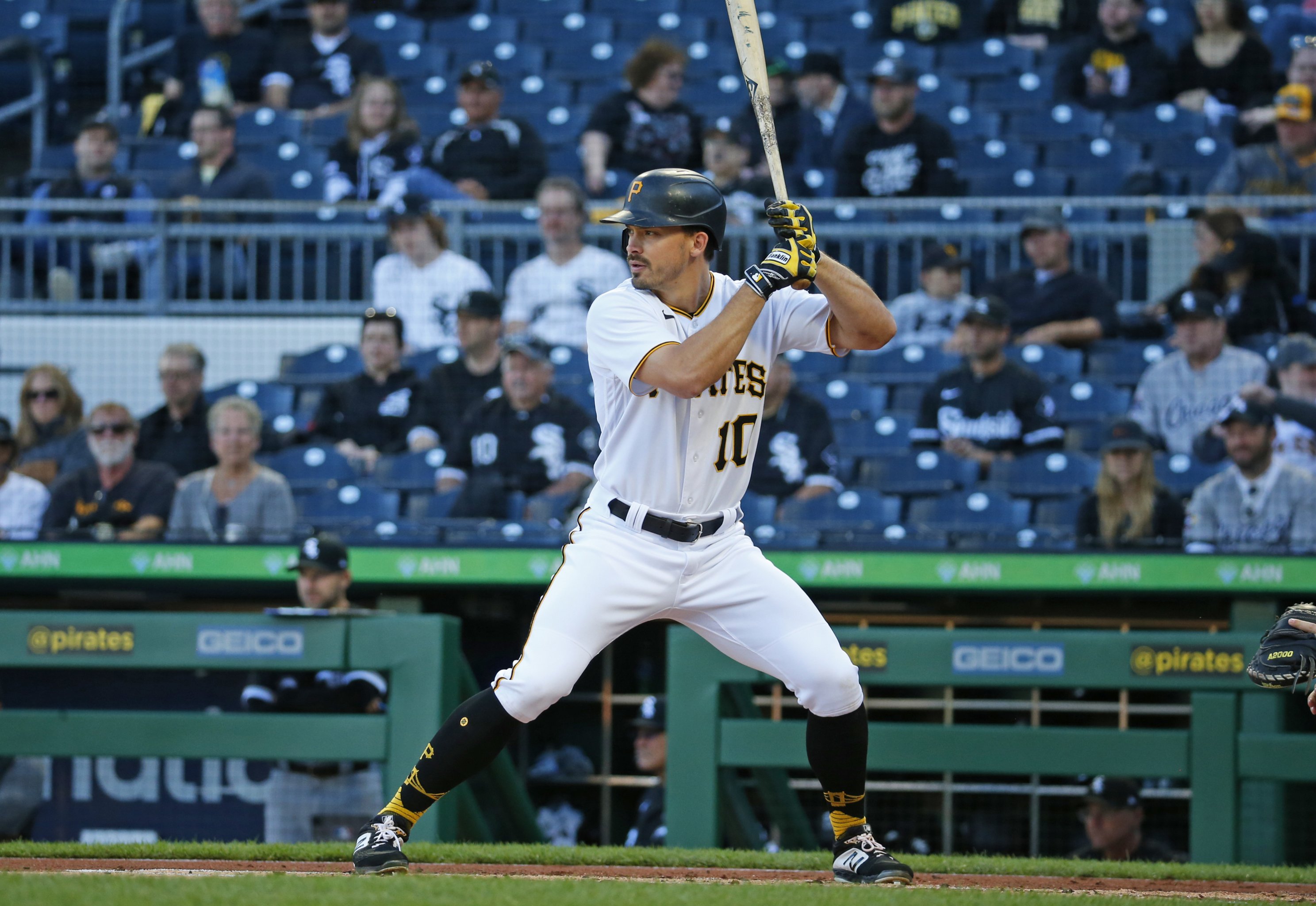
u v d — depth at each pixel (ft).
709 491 39.83
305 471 107.14
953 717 97.96
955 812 95.25
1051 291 114.52
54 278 124.16
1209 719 65.21
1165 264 120.26
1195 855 65.10
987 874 49.52
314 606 74.84
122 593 100.42
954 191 125.49
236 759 67.77
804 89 131.95
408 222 116.06
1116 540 91.86
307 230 120.26
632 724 98.68
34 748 67.46
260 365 117.08
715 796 68.18
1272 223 115.96
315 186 131.95
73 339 114.93
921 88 142.92
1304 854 77.87
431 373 108.78
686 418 39.06
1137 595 90.02
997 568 88.07
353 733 67.00
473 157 126.11
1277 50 135.85
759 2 151.84
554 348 114.21
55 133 150.92
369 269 122.42
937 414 107.55
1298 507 94.73
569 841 98.12
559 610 39.40
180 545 91.76
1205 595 88.84
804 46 148.56
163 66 149.28
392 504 103.65
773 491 102.83
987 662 67.92
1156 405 105.60
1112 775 65.82
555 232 115.24
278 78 142.00
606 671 99.04
